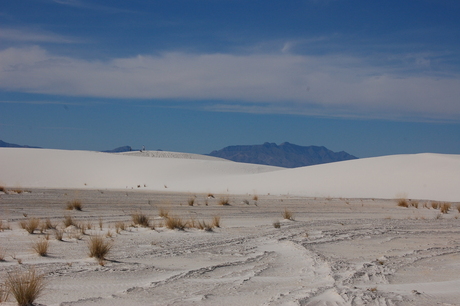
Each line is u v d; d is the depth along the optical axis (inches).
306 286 286.0
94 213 801.6
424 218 882.1
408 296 257.9
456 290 280.8
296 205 1152.8
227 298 253.9
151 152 6328.7
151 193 1533.0
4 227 572.1
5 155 3065.9
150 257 389.4
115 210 869.8
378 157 2571.4
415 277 330.3
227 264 362.6
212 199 1309.1
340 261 384.5
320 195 1836.9
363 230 630.5
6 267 330.3
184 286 284.7
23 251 405.1
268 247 462.0
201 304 240.1
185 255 404.2
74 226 591.2
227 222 709.3
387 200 1498.5
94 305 236.1
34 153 3233.3
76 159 3161.9
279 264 368.8
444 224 770.8
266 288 280.7
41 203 965.2
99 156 3408.0
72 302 240.5
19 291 237.9
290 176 2375.7
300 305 232.5
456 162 2128.4
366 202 1386.6
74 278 301.9
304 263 371.9
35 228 552.1
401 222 776.9
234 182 2438.5
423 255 435.8
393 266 369.4
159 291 270.5
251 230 603.8
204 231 578.9
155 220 703.7
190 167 3257.9
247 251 431.2
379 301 243.9
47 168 2827.3
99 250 378.9
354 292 261.9
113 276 311.4
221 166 3503.9
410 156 2444.6
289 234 558.6
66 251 407.8
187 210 911.7
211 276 318.3
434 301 248.1
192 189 2272.4
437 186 1823.3
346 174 2192.4
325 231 603.5
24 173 2655.0
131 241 481.1
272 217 820.6
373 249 471.2
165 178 2849.4
